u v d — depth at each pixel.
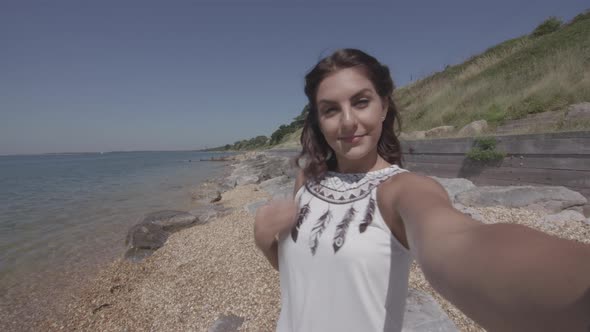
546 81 10.25
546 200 5.26
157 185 23.14
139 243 7.40
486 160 6.96
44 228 10.66
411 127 14.18
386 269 0.99
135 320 4.55
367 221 1.04
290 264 1.18
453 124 12.13
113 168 49.59
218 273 5.39
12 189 22.89
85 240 9.08
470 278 0.49
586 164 5.19
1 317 5.04
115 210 13.55
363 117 1.16
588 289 0.34
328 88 1.19
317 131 1.45
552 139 5.69
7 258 7.67
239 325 3.81
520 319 0.40
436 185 0.98
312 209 1.19
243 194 13.95
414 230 0.75
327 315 1.04
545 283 0.38
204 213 9.39
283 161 20.78
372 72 1.20
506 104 10.61
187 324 4.16
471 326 3.12
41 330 4.70
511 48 17.22
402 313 1.00
